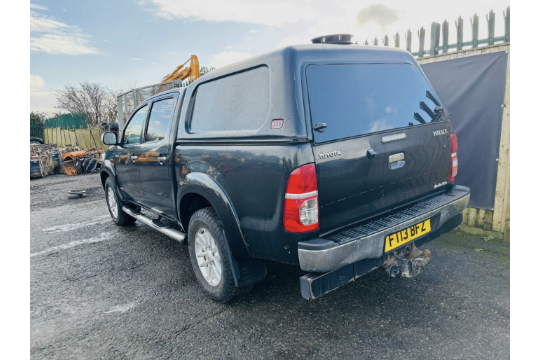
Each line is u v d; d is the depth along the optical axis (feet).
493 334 7.96
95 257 14.66
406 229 8.17
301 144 7.05
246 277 9.22
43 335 9.12
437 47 14.92
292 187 7.02
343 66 8.16
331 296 10.03
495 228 13.71
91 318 9.86
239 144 8.35
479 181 14.06
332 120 7.54
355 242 7.18
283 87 7.43
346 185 7.55
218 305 10.04
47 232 18.84
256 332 8.61
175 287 11.45
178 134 10.89
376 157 8.04
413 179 8.97
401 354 7.48
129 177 15.19
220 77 9.63
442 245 13.43
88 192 31.09
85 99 105.81
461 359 7.23
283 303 9.86
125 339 8.76
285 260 7.68
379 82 8.71
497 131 13.42
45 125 94.84
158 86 40.78
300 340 8.18
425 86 9.89
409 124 8.95
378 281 10.71
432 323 8.50
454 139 10.10
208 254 10.12
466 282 10.41
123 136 15.92
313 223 7.08
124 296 11.06
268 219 7.68
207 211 9.87
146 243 16.03
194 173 9.85
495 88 13.32
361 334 8.25
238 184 8.31
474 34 13.97
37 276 13.01
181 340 8.54
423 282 10.53
